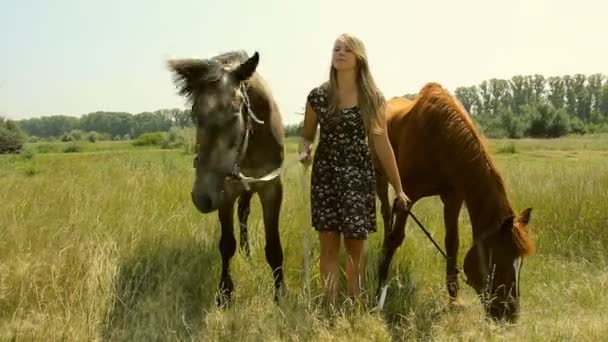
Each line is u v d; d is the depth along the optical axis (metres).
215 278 5.00
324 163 4.06
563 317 4.31
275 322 4.09
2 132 23.53
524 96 88.75
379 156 4.12
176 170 11.10
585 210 6.90
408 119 5.20
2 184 7.68
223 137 3.95
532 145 40.50
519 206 7.62
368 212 4.07
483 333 3.90
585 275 5.25
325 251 4.19
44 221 5.68
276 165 4.80
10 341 3.78
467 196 4.49
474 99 89.44
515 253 4.16
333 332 3.87
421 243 6.09
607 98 91.31
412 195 5.20
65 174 9.70
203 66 3.99
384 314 4.39
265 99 4.64
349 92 4.02
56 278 4.39
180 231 5.73
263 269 5.13
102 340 3.99
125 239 5.30
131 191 7.23
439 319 4.32
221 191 4.03
